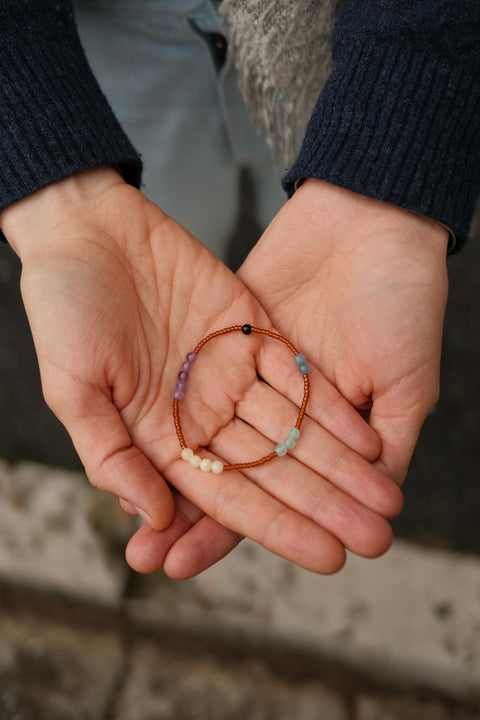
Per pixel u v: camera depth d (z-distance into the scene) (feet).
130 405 1.29
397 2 1.26
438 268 1.30
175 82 1.59
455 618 1.67
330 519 1.23
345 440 1.29
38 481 1.84
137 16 1.48
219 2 1.41
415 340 1.27
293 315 1.38
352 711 1.65
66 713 1.66
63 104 1.31
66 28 1.34
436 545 1.76
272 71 1.39
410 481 1.83
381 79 1.28
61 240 1.29
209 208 1.81
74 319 1.24
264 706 1.66
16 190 1.29
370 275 1.31
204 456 1.29
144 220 1.35
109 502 1.79
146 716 1.65
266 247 1.40
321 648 1.68
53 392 1.24
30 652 1.71
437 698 1.65
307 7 1.36
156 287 1.34
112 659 1.70
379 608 1.68
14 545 1.76
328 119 1.32
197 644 1.71
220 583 1.71
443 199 1.29
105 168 1.36
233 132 1.66
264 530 1.22
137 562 1.24
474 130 1.29
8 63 1.28
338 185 1.30
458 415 1.89
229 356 1.35
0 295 2.06
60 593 1.74
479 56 1.26
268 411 1.33
